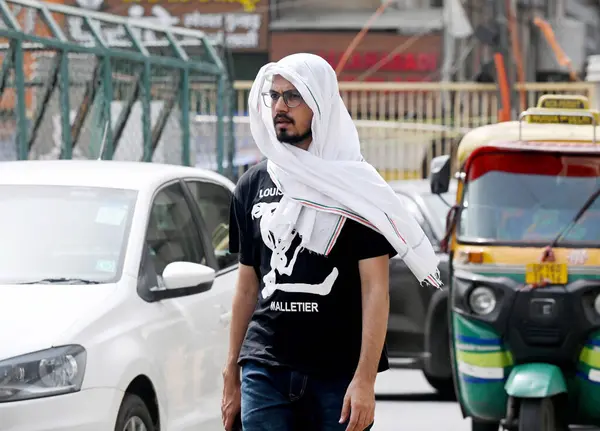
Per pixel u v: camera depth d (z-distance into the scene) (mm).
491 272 12953
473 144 14516
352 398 7535
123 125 21109
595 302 12617
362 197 7656
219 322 11789
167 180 12086
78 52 19250
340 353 7730
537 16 40562
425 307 18094
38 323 9727
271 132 7789
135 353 10133
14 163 12539
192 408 11164
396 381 20406
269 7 40594
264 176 7957
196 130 24312
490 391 12930
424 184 20281
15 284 10516
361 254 7664
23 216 11211
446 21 39062
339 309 7719
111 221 11180
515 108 32219
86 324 9859
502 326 12805
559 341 12648
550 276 12734
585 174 13383
